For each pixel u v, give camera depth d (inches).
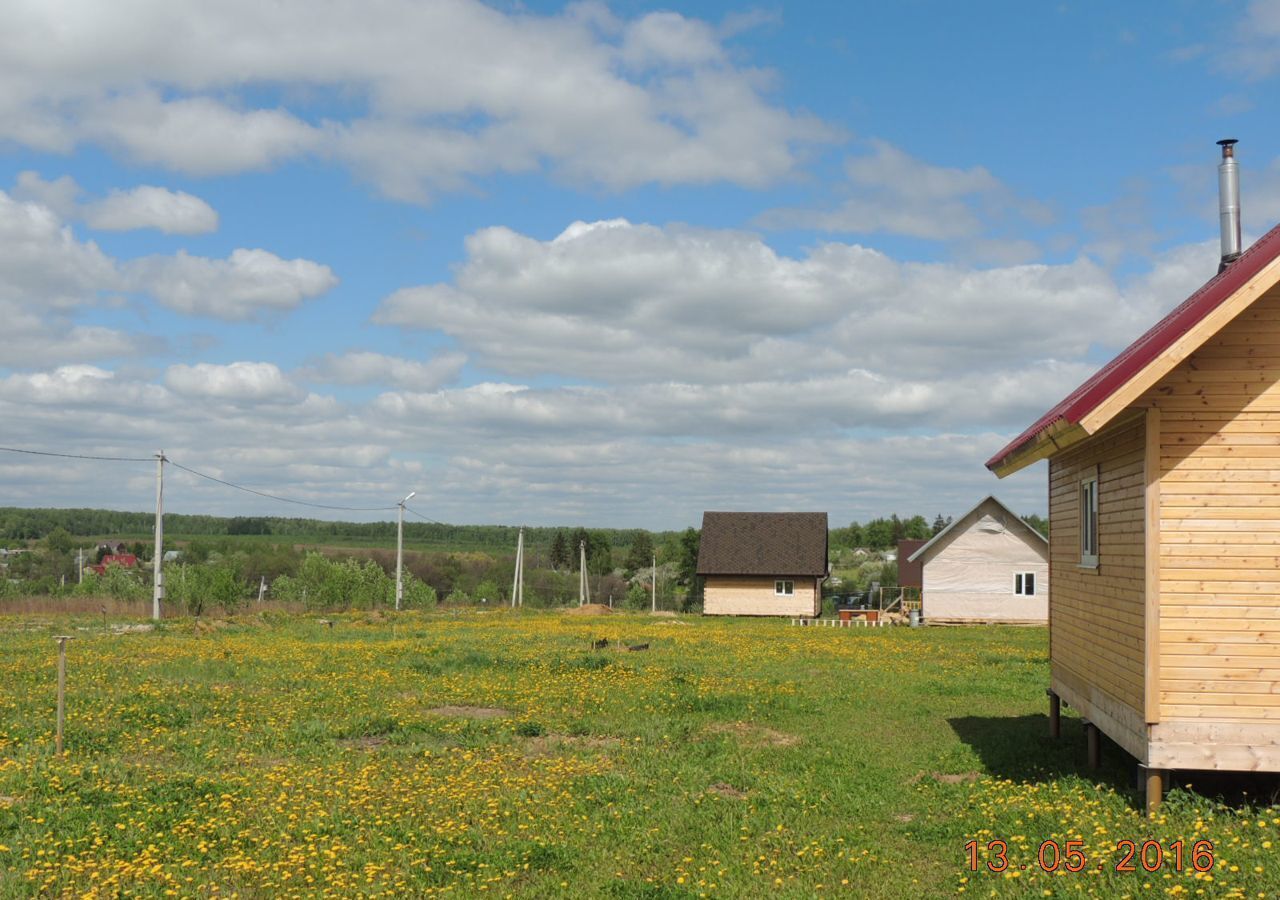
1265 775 425.1
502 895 313.1
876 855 354.9
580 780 463.8
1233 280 394.6
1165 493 393.4
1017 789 445.4
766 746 567.2
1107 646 455.5
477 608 2333.9
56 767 452.1
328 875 329.7
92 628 1371.8
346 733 582.2
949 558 1999.3
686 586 3376.0
